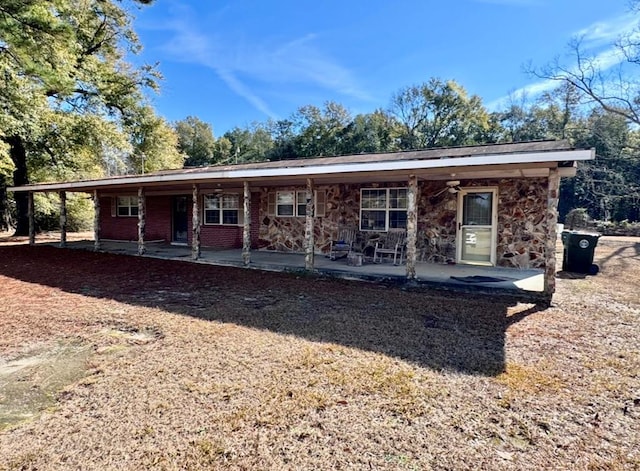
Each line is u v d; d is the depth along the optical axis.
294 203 11.78
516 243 8.58
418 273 7.68
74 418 2.51
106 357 3.54
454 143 34.72
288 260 9.73
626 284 7.18
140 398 2.75
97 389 2.90
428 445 2.22
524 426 2.42
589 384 3.01
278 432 2.34
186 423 2.44
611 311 5.19
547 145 6.82
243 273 8.20
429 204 9.50
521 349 3.74
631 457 2.12
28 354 3.64
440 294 6.18
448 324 4.54
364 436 2.31
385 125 37.44
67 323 4.59
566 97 21.72
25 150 17.53
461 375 3.13
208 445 2.21
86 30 17.45
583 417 2.54
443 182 9.31
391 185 10.01
